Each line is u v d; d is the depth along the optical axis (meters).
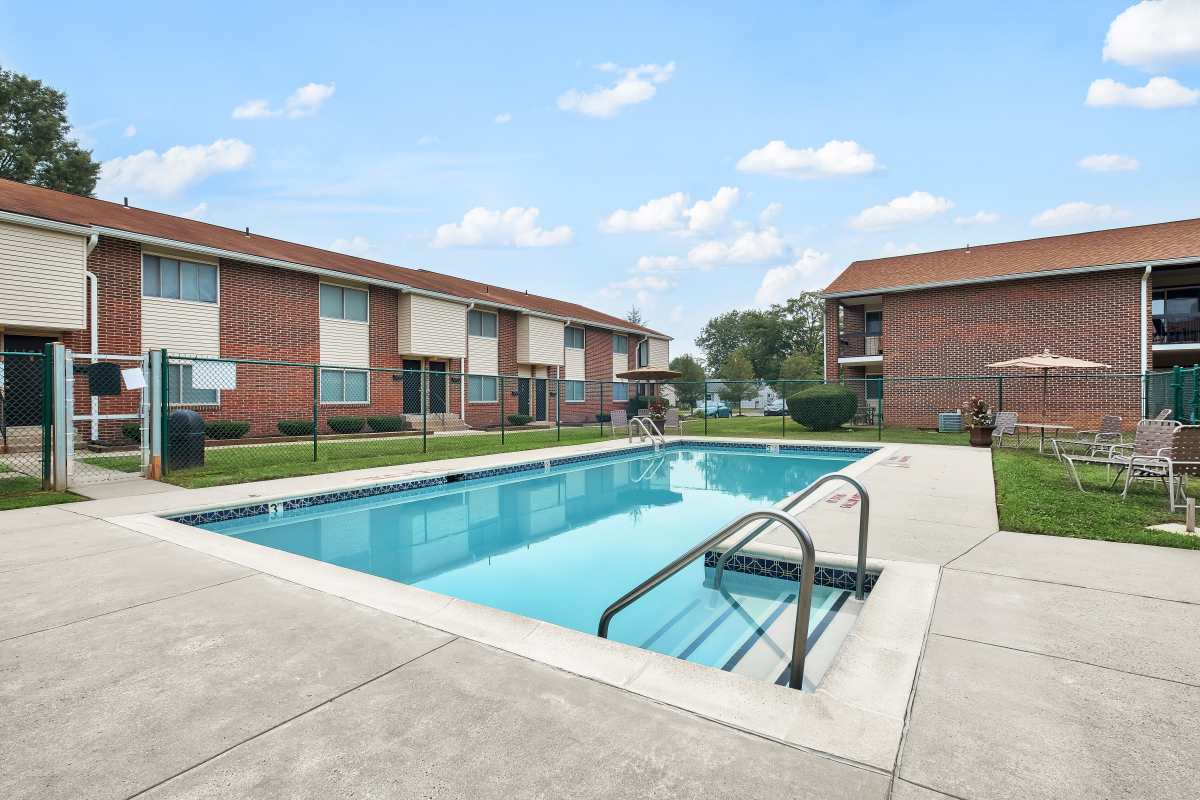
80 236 11.96
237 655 2.65
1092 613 3.12
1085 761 1.85
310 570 3.97
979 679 2.40
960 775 1.78
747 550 4.62
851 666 2.50
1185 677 2.41
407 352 19.02
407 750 1.92
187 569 3.99
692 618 3.98
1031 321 19.02
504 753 1.90
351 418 17.05
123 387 12.87
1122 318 17.69
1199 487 7.49
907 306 21.27
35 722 2.10
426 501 8.65
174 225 15.30
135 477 8.48
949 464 10.30
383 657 2.63
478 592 4.73
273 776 1.79
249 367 15.21
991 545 4.64
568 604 4.43
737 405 41.22
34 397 11.91
